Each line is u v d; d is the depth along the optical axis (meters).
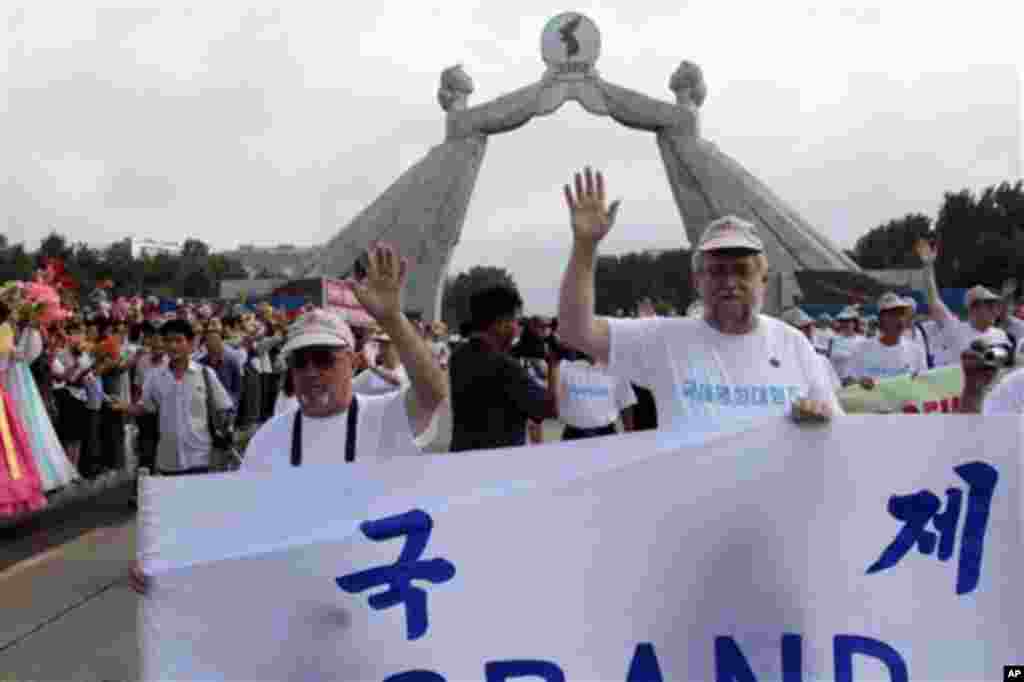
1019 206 71.81
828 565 3.06
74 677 4.66
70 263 61.28
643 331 3.54
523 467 3.02
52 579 6.53
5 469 7.70
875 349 7.90
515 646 2.96
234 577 2.88
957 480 3.09
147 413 7.37
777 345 3.51
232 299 30.16
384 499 2.97
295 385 3.45
